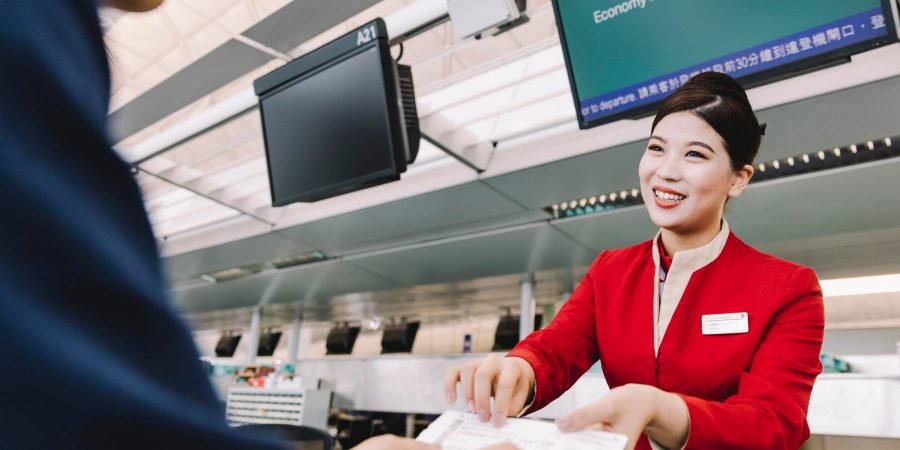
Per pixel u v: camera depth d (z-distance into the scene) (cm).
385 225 558
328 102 279
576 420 66
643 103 239
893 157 361
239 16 496
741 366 99
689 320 105
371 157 265
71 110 29
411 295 801
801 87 319
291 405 620
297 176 294
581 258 579
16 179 26
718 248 108
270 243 632
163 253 34
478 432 69
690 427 74
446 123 423
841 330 510
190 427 29
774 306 99
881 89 304
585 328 121
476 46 567
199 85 378
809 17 208
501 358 92
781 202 418
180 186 523
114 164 31
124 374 27
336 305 899
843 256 503
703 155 105
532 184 449
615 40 244
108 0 37
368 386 671
